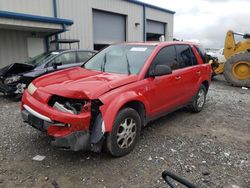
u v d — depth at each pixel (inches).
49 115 146.6
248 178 144.8
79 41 604.1
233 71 461.4
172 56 217.2
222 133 213.8
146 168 152.3
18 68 333.1
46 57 358.9
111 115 150.2
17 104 303.4
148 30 935.0
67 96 147.3
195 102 259.6
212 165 157.9
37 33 545.0
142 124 185.5
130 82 171.0
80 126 144.1
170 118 249.6
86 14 662.5
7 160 159.0
